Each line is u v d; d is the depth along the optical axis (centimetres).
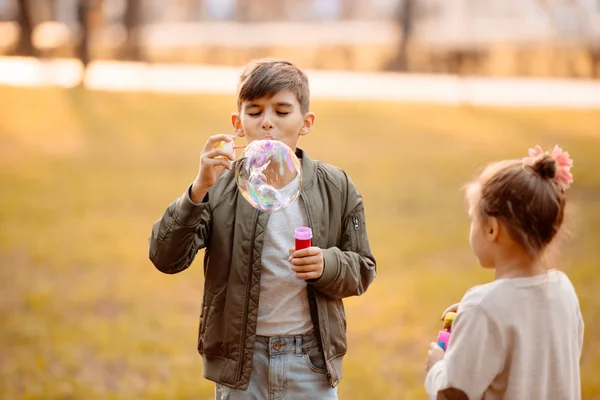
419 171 1012
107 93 1703
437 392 189
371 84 2034
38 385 380
